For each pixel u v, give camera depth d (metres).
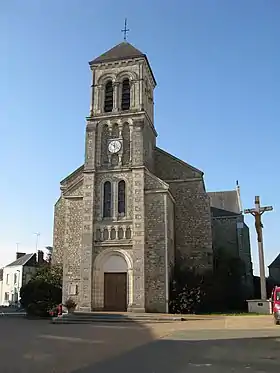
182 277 28.38
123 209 28.17
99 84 31.06
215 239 40.38
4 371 8.84
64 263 28.30
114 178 28.67
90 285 26.98
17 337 15.50
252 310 26.91
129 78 30.64
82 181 29.70
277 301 20.39
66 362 9.96
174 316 23.47
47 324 21.92
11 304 57.34
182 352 11.43
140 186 27.84
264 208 27.30
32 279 30.25
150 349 12.12
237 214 41.03
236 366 9.28
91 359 10.41
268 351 11.52
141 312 25.64
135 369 9.01
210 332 16.66
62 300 27.62
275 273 51.38
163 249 26.75
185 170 31.73
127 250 27.17
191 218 30.77
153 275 26.53
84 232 28.02
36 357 10.72
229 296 31.83
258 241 27.27
